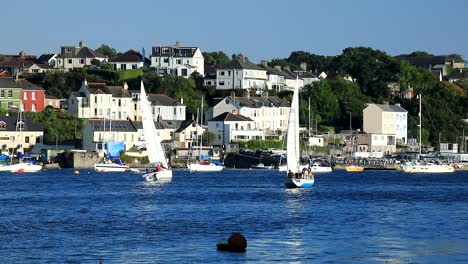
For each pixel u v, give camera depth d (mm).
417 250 111000
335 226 133125
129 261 103375
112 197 184875
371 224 135750
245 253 108312
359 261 103812
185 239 119125
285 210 157125
